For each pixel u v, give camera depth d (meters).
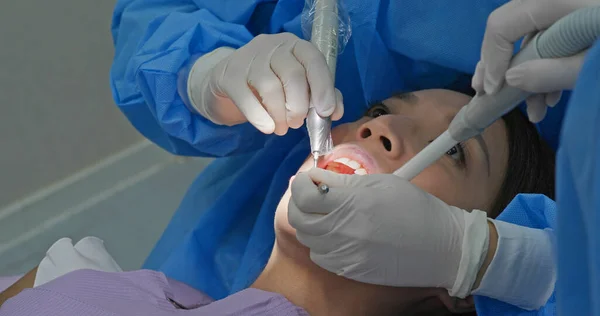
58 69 1.79
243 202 1.51
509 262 0.93
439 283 0.96
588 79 0.56
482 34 1.24
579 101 0.56
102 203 1.92
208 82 1.21
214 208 1.48
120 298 1.00
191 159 2.04
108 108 1.92
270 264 1.10
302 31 1.34
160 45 1.31
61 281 1.01
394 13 1.29
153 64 1.27
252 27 1.46
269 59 1.07
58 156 1.87
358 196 0.92
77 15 1.78
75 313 0.95
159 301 1.01
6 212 1.83
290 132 1.46
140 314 0.96
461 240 0.94
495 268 0.93
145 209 1.94
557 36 0.73
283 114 1.02
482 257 0.93
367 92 1.39
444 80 1.36
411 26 1.28
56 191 1.89
